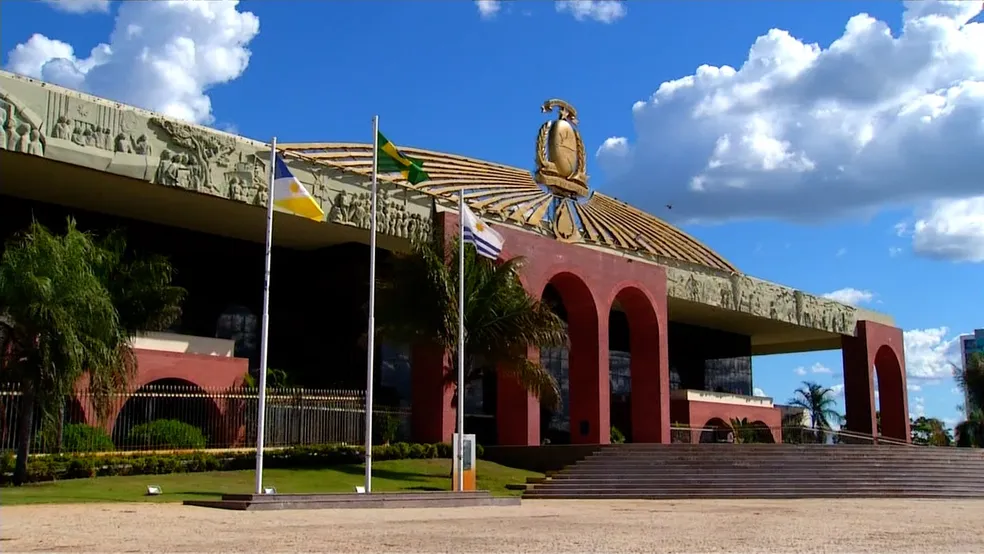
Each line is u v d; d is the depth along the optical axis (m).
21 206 34.31
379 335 32.47
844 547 13.62
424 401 36.09
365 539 13.59
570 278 43.31
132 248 37.16
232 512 18.45
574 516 20.05
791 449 35.72
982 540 15.06
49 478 23.58
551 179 48.56
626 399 59.66
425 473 30.62
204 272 40.00
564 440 50.66
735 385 68.56
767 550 13.05
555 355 52.06
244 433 30.69
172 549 11.79
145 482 24.33
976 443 66.44
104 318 23.72
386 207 38.09
